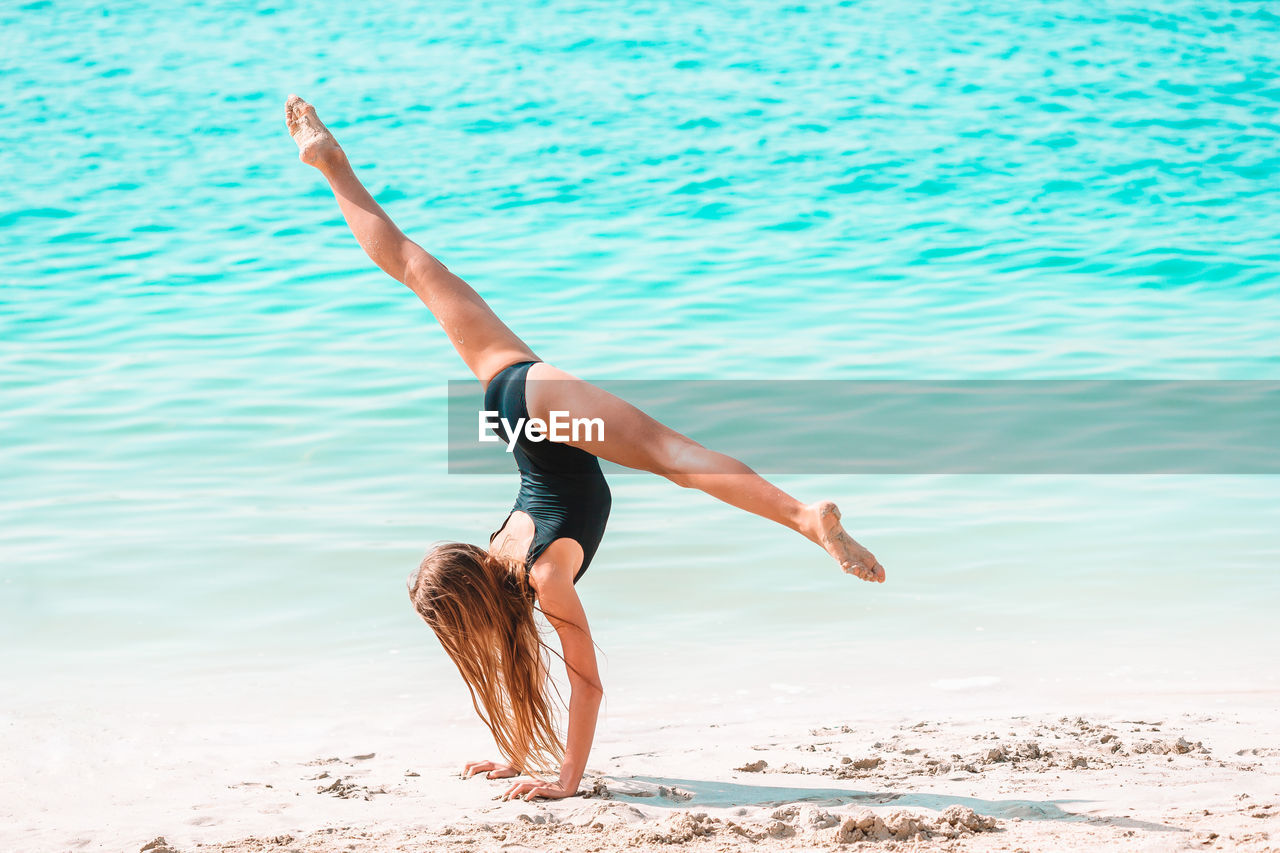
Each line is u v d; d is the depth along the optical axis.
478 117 18.81
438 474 7.77
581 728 3.82
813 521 3.25
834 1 25.94
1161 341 10.43
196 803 3.82
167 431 8.58
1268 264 12.59
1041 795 3.61
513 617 3.83
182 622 5.80
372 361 10.24
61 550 6.59
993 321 11.14
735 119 18.47
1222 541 6.59
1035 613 5.80
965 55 21.86
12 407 9.06
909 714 4.70
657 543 6.79
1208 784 3.68
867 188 15.64
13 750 4.42
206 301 12.10
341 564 6.43
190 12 26.06
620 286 12.26
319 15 25.69
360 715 4.84
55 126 18.94
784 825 3.29
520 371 3.93
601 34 23.58
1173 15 24.48
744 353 10.20
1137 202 14.95
